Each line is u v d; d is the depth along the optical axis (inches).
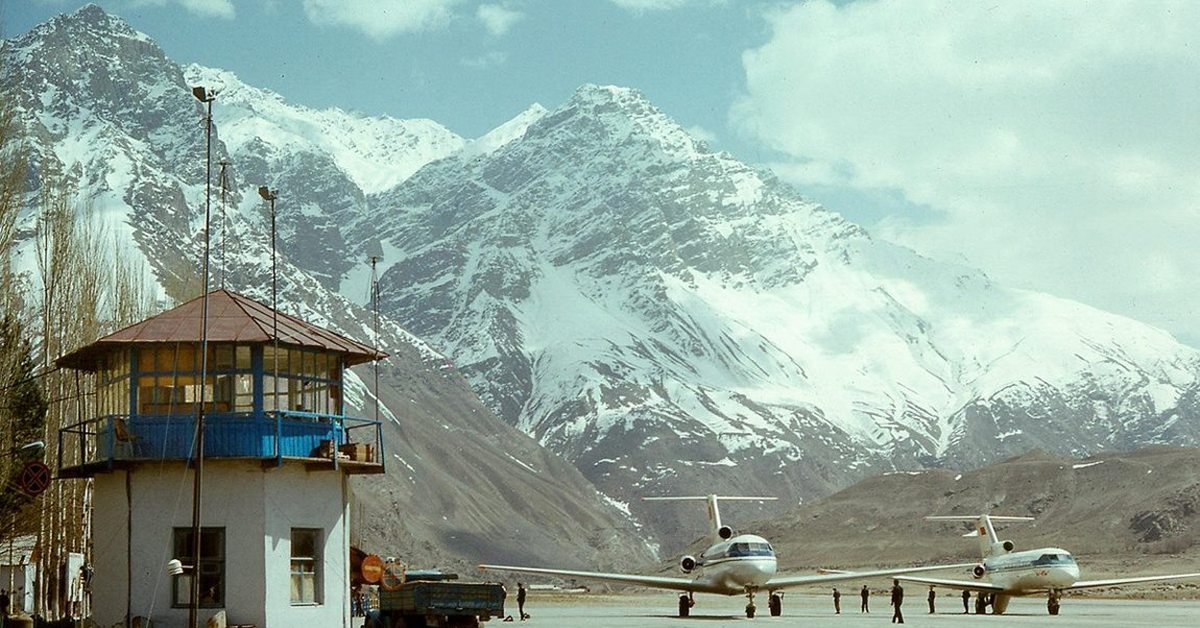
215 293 2333.9
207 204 2198.6
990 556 5132.9
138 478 2199.8
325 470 2255.2
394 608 2252.7
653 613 5629.9
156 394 2226.9
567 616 5073.8
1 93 2822.3
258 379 2212.1
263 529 2169.0
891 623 3976.4
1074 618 4478.3
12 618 2453.2
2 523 3026.6
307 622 2197.3
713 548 4116.6
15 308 3053.6
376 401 2397.9
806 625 3818.9
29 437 2908.5
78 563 3550.7
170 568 2062.0
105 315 3636.8
